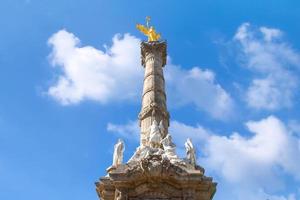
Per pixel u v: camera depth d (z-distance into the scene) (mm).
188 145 28156
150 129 30312
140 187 25297
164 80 36094
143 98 34094
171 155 27141
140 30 40500
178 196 25031
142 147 28297
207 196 25281
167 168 25266
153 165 25219
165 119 32625
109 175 25703
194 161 27391
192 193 24953
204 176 25562
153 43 37656
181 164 26250
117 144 28891
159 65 36438
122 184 25281
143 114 32406
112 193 25422
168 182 25359
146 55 37469
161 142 28859
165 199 25000
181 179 25188
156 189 25266
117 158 28234
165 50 38219
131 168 25688
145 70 36438
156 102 32875
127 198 25000
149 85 34344
